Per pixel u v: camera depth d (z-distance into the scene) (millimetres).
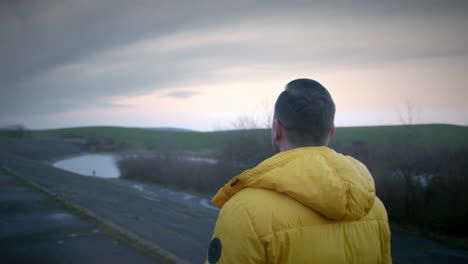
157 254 5477
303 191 875
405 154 16516
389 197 16922
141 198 22594
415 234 14719
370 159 18422
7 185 12953
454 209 14680
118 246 5773
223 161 25000
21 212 8234
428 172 15898
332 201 855
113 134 100688
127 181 34344
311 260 856
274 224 868
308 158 930
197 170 29656
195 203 22719
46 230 6660
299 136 1002
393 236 14484
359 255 939
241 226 878
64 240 6012
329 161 950
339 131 38031
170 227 10977
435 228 15281
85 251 5441
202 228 12398
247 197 928
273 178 905
